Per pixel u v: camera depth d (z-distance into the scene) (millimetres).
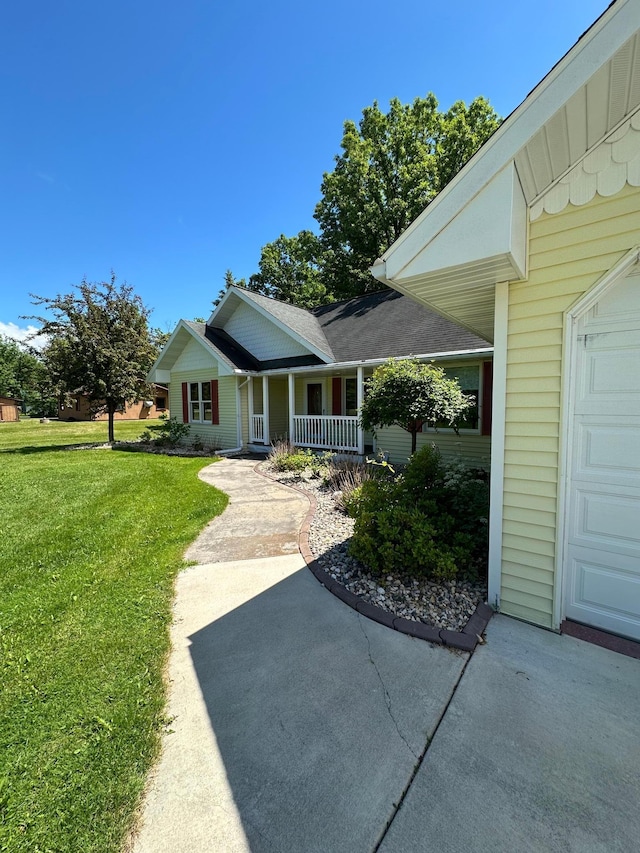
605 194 2379
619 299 2447
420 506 3785
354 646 2629
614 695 2119
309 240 25719
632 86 1981
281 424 13883
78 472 9109
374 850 1410
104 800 1619
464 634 2656
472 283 2764
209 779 1709
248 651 2605
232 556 4188
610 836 1434
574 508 2693
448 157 20688
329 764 1765
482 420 8188
